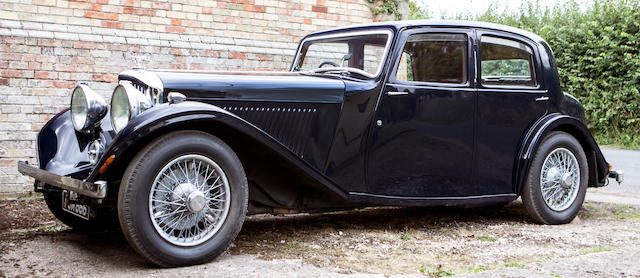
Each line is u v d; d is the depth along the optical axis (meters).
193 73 3.40
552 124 4.23
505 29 4.23
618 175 4.74
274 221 4.28
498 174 4.12
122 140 2.78
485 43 4.08
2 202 4.95
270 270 2.84
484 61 4.05
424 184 3.85
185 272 2.81
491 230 4.05
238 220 3.08
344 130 3.62
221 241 3.02
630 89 12.18
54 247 3.34
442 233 3.92
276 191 3.54
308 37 4.59
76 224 3.88
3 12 5.29
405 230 3.97
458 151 3.93
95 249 3.32
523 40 4.30
